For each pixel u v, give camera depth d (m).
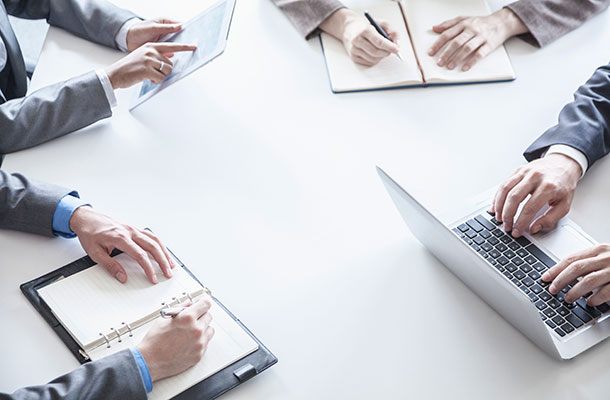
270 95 1.45
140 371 0.93
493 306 1.04
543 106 1.42
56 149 1.34
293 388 0.96
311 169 1.29
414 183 1.25
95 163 1.31
